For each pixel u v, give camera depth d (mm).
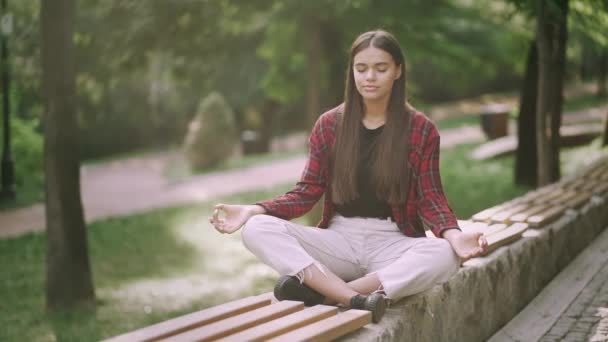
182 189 18625
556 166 9711
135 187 19969
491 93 34312
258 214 3367
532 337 4254
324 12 9641
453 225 3350
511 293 4562
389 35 3375
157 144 34312
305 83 13445
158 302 8961
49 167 8703
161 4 9750
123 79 11297
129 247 12461
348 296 3145
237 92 23672
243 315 2936
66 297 8711
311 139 3580
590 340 4105
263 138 27406
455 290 3770
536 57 12453
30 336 7551
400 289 3195
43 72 8609
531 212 5508
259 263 11102
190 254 11891
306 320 2902
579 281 5336
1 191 16797
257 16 11062
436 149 3426
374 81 3320
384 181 3365
